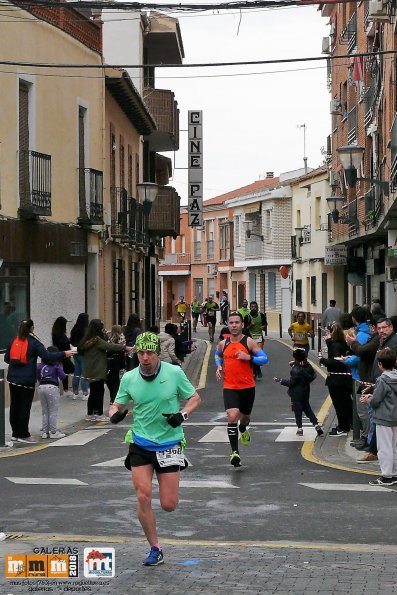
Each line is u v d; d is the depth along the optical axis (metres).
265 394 31.50
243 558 11.30
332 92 60.38
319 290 68.50
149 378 10.87
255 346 18.44
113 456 19.72
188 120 59.16
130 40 53.38
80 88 35.41
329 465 18.41
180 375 10.99
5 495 15.59
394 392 16.33
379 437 16.39
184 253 111.38
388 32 32.91
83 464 18.72
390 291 44.38
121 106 43.44
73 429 24.20
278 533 12.87
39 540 12.37
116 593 9.83
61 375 22.64
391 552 11.65
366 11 43.47
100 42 37.97
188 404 10.96
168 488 10.96
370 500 15.07
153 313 62.59
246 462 18.78
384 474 16.31
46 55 31.73
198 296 108.56
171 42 57.97
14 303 29.33
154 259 63.88
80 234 35.06
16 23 29.16
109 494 15.62
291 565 10.95
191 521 13.62
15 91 29.11
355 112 49.12
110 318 40.97
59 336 29.58
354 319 19.89
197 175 59.41
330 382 22.11
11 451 20.58
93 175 35.91
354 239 49.03
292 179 83.62
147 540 11.93
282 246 83.06
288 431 23.09
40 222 31.05
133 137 48.94
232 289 98.12
